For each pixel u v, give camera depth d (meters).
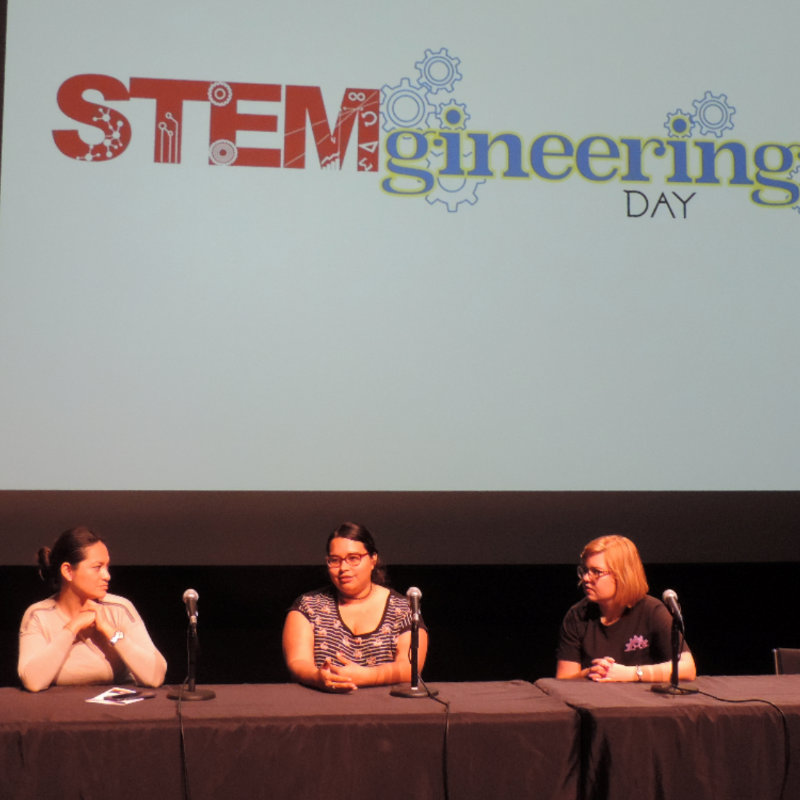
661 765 2.14
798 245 3.47
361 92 3.36
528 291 3.38
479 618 3.76
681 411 3.40
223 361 3.28
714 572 3.81
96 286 3.23
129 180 3.26
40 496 3.18
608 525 3.38
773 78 3.49
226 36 3.32
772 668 3.87
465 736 2.12
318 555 3.30
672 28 3.46
